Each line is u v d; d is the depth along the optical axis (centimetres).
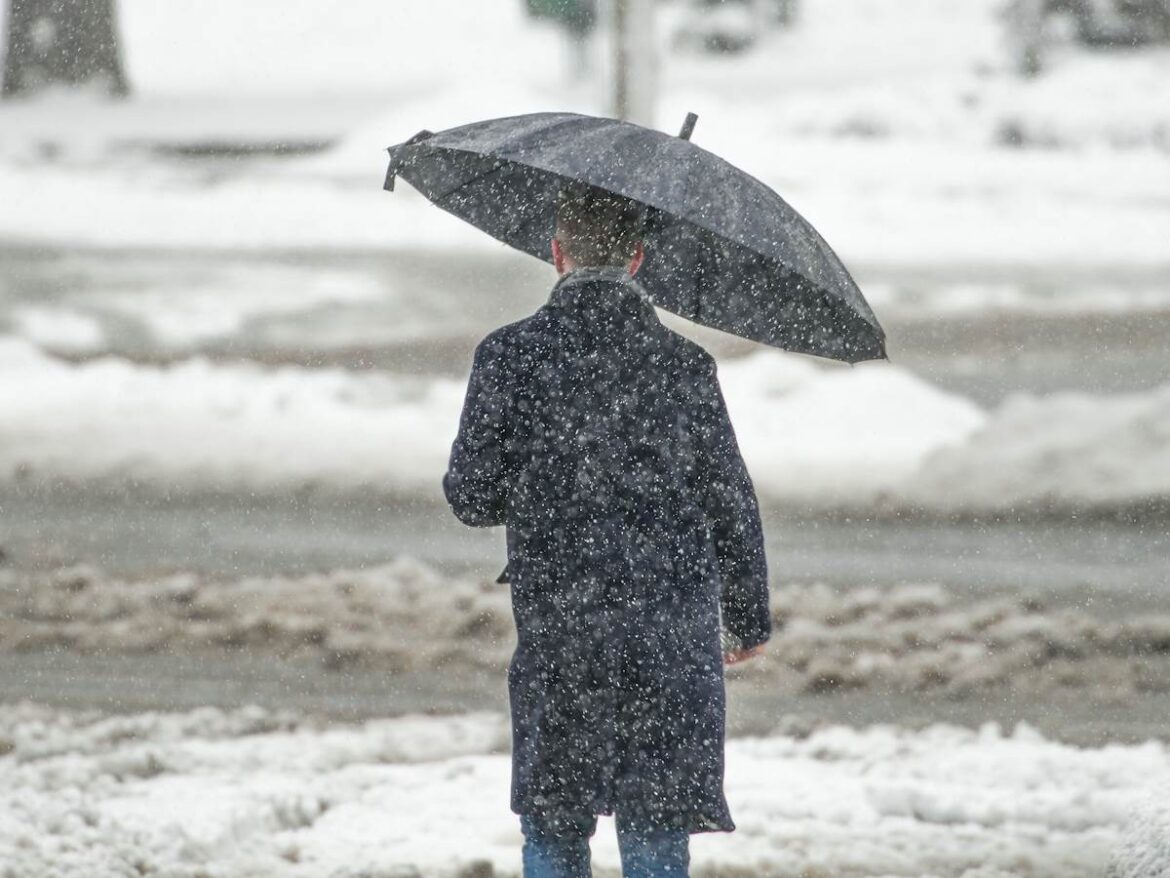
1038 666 2642
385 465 4078
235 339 5912
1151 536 3434
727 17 16362
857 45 16525
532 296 6712
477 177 1603
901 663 2645
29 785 1981
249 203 8694
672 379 1398
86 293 6669
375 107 13025
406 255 7569
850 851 1800
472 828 1872
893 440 4312
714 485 1402
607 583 1366
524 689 1384
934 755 2164
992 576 3173
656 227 1489
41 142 11131
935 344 5847
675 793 1364
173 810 1850
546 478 1375
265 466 4056
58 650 2692
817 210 8706
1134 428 3994
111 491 3816
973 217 8594
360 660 2672
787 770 2088
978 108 11031
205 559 3297
